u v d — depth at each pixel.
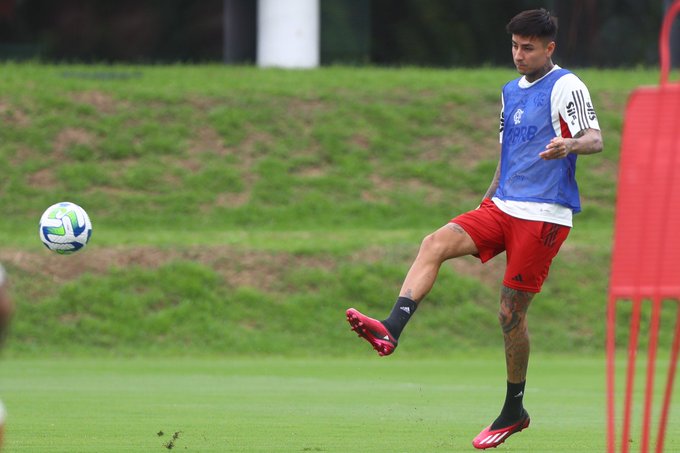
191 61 156.62
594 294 77.12
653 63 146.12
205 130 101.81
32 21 154.88
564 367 60.97
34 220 88.38
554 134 25.97
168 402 39.53
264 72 116.19
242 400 40.56
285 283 75.62
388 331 24.75
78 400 40.09
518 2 151.25
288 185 95.38
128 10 157.62
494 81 115.00
